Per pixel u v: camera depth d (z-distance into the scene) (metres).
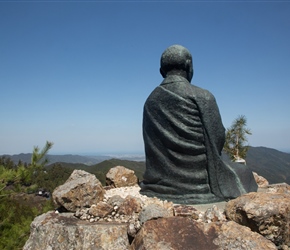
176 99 6.88
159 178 7.04
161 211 5.26
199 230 4.95
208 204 6.45
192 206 6.21
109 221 5.86
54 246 5.38
